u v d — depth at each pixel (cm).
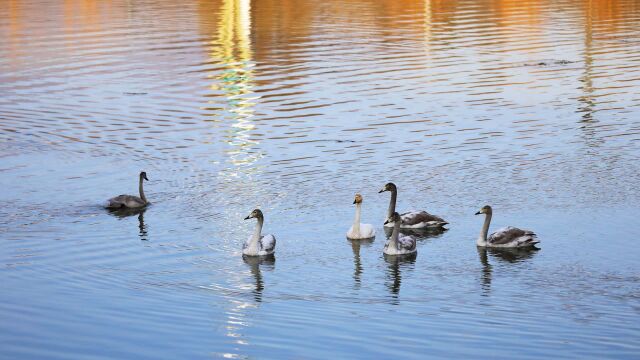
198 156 4366
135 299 2756
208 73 6138
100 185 3959
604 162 4188
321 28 7906
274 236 3338
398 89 5616
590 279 2953
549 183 3916
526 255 3180
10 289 2834
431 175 4038
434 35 7494
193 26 8056
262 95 5528
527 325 2561
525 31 7675
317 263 3131
